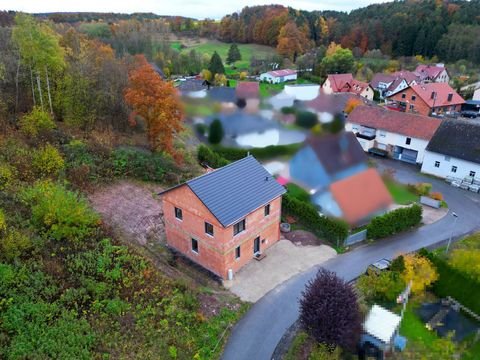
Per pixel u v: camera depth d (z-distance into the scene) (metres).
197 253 26.17
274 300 23.44
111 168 34.16
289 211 32.66
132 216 29.70
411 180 41.56
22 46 32.41
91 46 49.12
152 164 35.84
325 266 26.75
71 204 24.44
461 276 23.48
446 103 66.44
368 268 25.22
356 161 35.25
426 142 44.72
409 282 23.64
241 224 25.25
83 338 17.66
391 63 99.62
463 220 33.25
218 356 19.36
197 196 23.72
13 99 35.16
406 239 30.20
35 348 16.94
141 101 34.88
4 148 30.41
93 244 23.62
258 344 20.20
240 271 26.05
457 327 21.97
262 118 46.91
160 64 92.81
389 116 49.22
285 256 27.77
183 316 20.42
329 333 18.42
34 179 29.02
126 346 18.03
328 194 32.81
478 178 39.47
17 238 21.36
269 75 89.25
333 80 79.75
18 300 18.59
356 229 31.12
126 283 21.39
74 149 33.66
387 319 20.91
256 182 27.17
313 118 47.84
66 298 19.34
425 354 20.19
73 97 36.69
